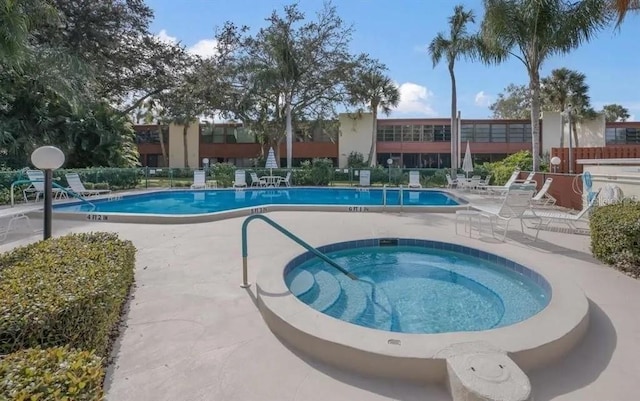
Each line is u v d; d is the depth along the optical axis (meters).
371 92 26.56
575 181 9.66
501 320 3.68
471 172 19.73
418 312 3.87
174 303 3.50
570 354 2.62
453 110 20.56
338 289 4.51
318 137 31.12
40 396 1.31
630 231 4.34
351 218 8.73
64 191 11.98
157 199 14.62
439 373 2.27
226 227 7.41
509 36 12.54
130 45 20.92
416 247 6.21
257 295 3.56
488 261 5.34
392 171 19.30
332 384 2.28
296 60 21.69
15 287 2.31
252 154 33.31
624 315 3.24
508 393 1.91
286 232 4.38
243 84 23.41
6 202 10.84
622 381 2.30
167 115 28.92
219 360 2.53
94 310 2.32
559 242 6.00
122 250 3.51
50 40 16.06
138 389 2.20
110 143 20.62
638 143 28.47
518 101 40.59
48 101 17.47
